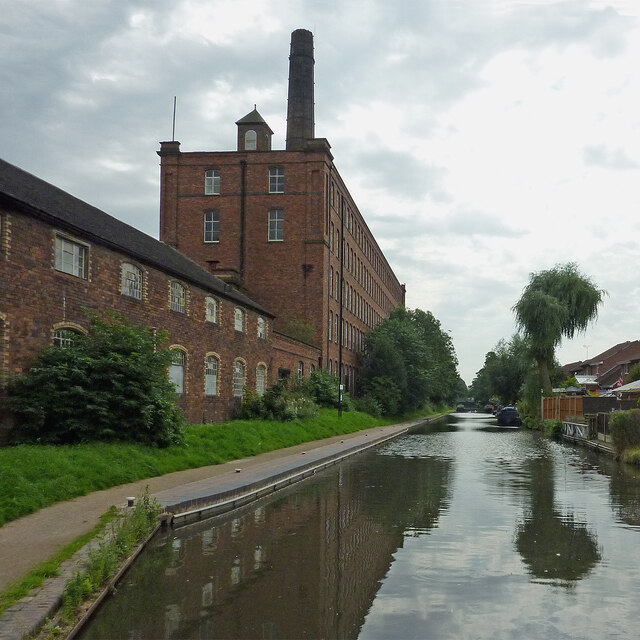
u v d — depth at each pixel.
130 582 6.96
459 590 6.66
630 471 18.28
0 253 13.74
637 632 5.47
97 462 12.91
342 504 12.37
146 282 20.25
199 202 44.50
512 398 79.75
